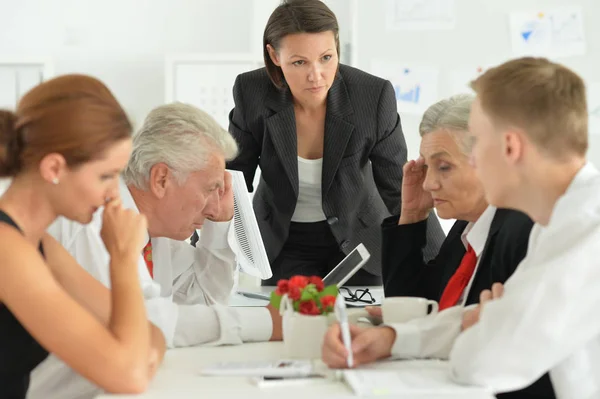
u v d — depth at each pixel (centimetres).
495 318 125
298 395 122
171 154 188
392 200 283
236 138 284
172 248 223
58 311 127
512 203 137
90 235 189
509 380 125
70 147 130
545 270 124
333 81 275
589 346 133
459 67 418
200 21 456
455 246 204
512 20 416
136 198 194
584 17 416
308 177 278
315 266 284
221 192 209
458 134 182
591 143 420
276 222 282
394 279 217
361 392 121
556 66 133
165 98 426
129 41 455
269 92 277
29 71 420
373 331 144
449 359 142
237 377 135
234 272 233
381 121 276
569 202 129
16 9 450
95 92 134
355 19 419
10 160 132
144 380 127
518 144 130
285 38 254
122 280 136
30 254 129
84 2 452
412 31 418
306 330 152
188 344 168
